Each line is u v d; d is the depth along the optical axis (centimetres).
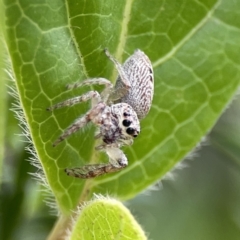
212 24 5
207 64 5
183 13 5
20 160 5
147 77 5
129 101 5
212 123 5
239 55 5
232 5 5
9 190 5
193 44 5
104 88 5
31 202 5
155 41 5
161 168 5
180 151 5
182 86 5
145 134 5
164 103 5
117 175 5
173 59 5
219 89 5
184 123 5
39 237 5
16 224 5
